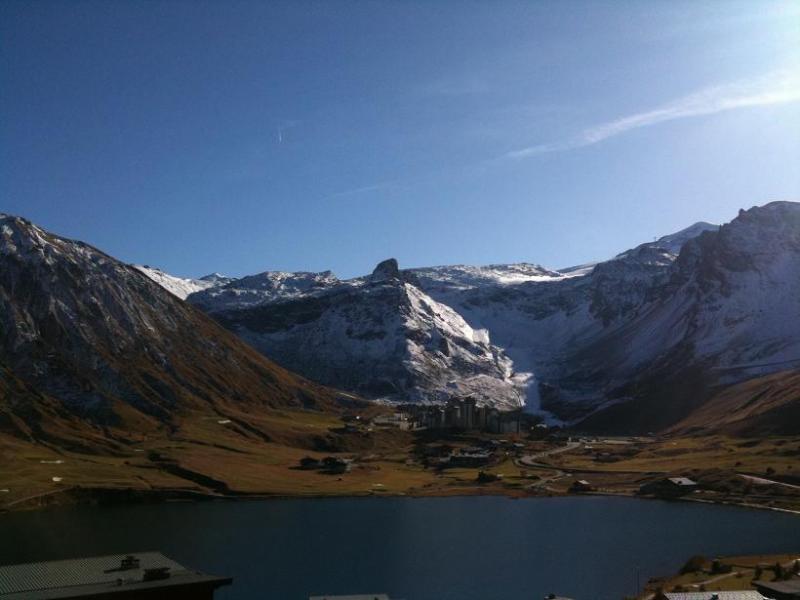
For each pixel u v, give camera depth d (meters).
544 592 166.88
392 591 170.50
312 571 187.25
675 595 128.38
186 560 198.62
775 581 137.00
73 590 97.56
